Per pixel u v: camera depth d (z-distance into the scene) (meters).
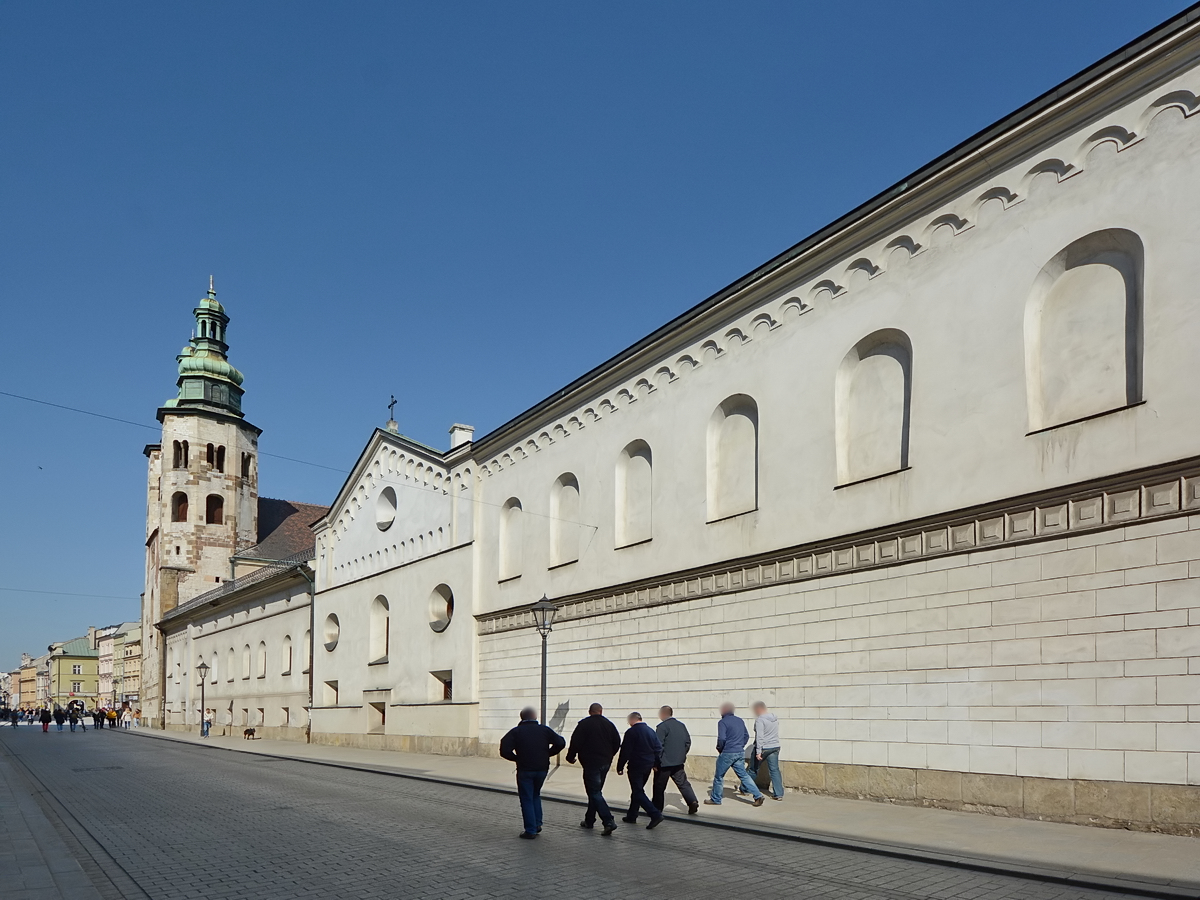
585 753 12.36
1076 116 12.69
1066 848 10.16
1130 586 11.47
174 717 63.06
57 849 11.30
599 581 22.02
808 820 12.68
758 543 17.36
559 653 23.38
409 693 30.81
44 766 26.22
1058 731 12.03
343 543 37.34
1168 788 10.82
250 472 69.75
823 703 15.58
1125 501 11.65
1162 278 11.49
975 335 13.77
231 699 50.84
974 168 13.96
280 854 10.76
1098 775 11.52
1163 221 11.55
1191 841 10.34
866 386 15.73
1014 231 13.40
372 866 9.95
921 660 13.98
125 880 9.43
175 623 64.00
